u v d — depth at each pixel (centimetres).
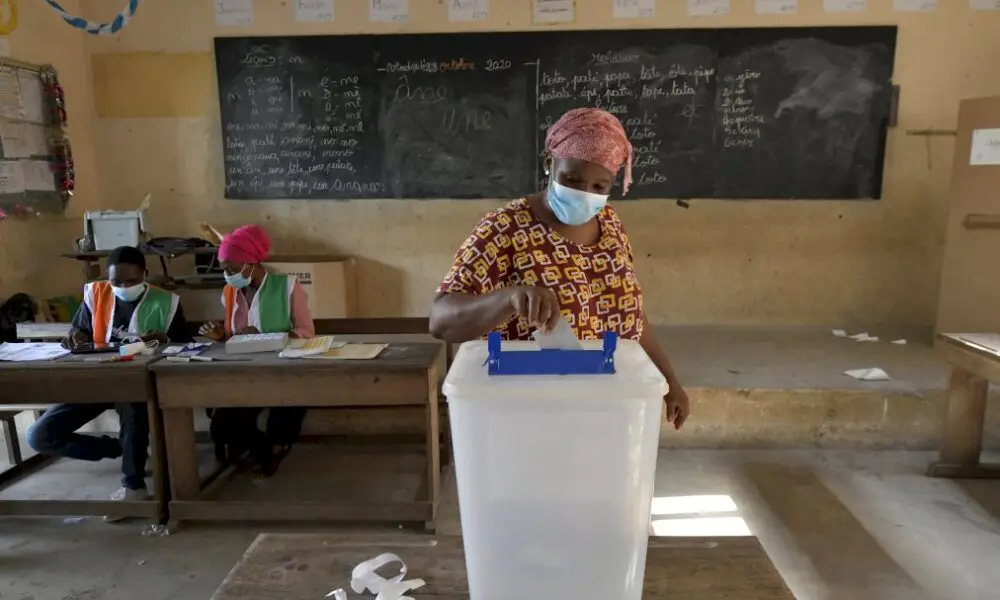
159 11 408
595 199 111
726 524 238
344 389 236
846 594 197
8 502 242
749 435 303
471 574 84
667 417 143
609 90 403
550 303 91
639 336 129
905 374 319
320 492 268
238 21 407
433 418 238
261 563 104
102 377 234
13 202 348
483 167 416
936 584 203
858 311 424
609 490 80
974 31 390
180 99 417
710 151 407
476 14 400
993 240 340
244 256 269
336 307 400
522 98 407
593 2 397
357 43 405
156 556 226
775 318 427
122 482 262
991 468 275
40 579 212
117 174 427
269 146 418
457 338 106
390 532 241
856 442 301
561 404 77
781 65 396
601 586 83
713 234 419
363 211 427
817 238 416
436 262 430
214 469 288
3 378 233
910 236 413
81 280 407
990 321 346
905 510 248
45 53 377
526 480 80
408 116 412
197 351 251
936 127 401
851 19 392
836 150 404
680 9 395
